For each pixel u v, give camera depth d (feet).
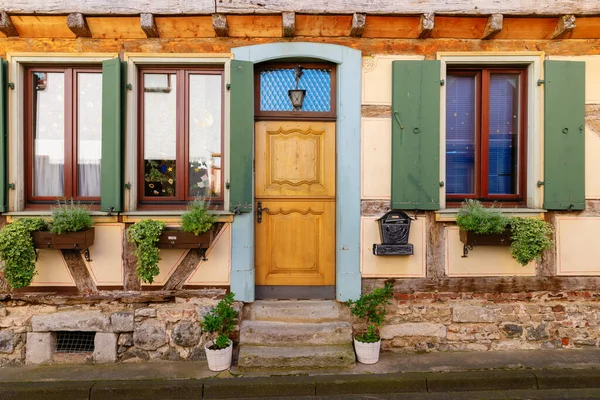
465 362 11.47
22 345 11.75
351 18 11.85
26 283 11.21
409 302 12.28
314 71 12.73
